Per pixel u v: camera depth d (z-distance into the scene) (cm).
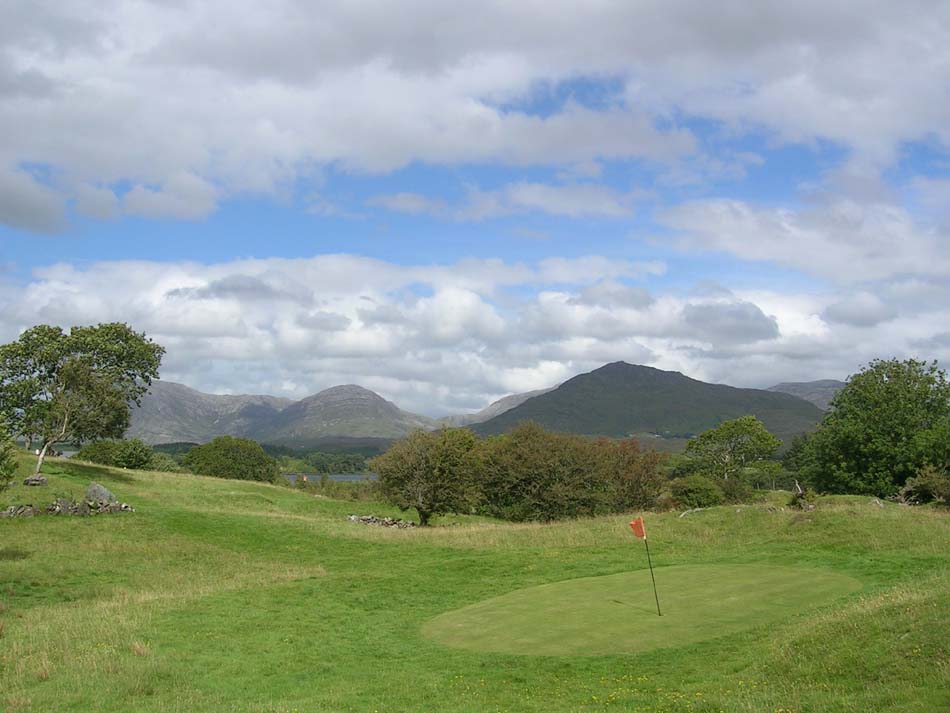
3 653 1759
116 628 2006
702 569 2578
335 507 6044
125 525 3859
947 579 1917
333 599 2431
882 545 2850
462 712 1355
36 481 4525
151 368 5838
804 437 9669
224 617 2173
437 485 5247
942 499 4172
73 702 1431
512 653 1723
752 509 3653
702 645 1664
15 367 5088
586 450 6012
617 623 1894
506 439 6294
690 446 9831
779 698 1234
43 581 2758
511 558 3100
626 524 3741
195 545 3588
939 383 5647
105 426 5300
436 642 1881
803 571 2441
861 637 1448
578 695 1420
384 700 1445
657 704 1314
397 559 3297
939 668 1195
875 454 5519
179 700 1445
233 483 6500
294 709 1385
